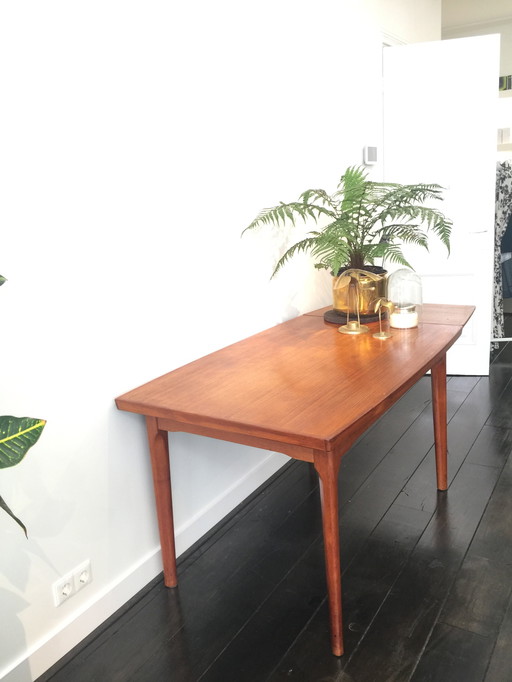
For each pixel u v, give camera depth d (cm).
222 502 247
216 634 182
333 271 261
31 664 168
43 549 171
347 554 218
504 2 540
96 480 187
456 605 188
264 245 267
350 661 169
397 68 372
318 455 155
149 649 178
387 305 241
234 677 166
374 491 260
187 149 215
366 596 195
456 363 404
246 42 243
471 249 385
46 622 173
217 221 235
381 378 187
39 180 162
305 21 285
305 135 294
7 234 154
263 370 206
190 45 213
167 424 185
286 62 272
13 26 152
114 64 182
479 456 287
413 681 161
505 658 166
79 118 172
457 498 251
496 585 196
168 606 196
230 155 239
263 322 271
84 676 170
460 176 377
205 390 189
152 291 204
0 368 156
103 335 186
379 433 319
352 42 334
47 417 169
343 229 242
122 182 189
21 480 163
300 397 176
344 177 265
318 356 217
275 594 199
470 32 611
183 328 220
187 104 213
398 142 383
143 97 194
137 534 204
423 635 176
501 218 461
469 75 364
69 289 173
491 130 367
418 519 237
